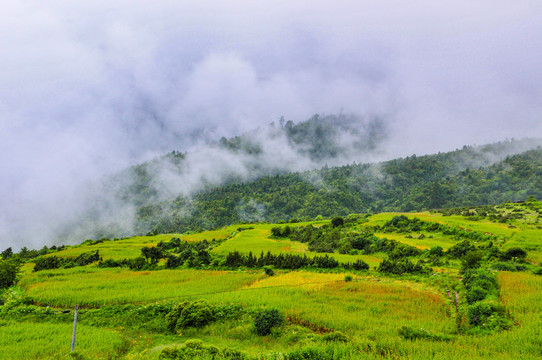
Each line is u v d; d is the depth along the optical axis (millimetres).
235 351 18812
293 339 21984
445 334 20359
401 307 27125
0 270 41250
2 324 27531
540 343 17281
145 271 49375
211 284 37906
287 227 97875
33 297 33656
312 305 27953
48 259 59125
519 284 28906
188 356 18266
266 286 35688
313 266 46094
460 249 51562
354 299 29578
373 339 20484
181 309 26734
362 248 68125
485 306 22641
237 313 27141
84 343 22547
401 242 65875
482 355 16484
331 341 19562
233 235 104812
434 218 97375
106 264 56938
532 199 127125
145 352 21516
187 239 99625
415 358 16047
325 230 95188
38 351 21266
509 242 56562
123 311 29719
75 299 32906
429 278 36469
